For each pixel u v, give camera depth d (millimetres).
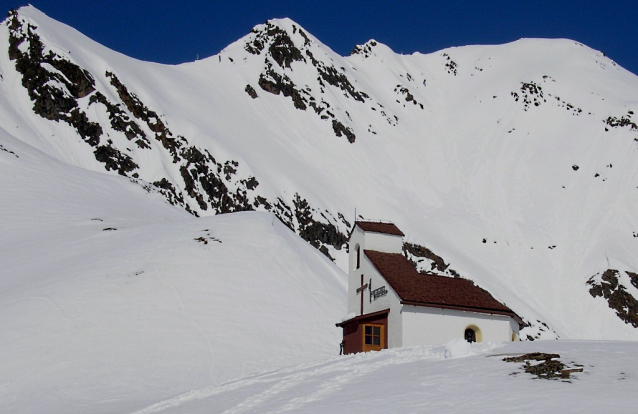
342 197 166875
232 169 149375
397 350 32188
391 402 20375
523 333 124812
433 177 192750
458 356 26734
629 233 164500
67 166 103188
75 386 43531
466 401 19219
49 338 49125
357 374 26656
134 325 53094
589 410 16703
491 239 164750
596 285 147125
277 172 158000
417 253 145125
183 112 166375
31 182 90312
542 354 24031
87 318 52656
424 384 22078
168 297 58094
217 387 31906
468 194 185875
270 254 69500
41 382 43688
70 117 142250
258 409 23141
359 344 39844
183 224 75125
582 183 183750
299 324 59438
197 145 152000
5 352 46750
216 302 59031
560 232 168250
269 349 54125
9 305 53344
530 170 192000
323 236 146500
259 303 61000
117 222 80500
